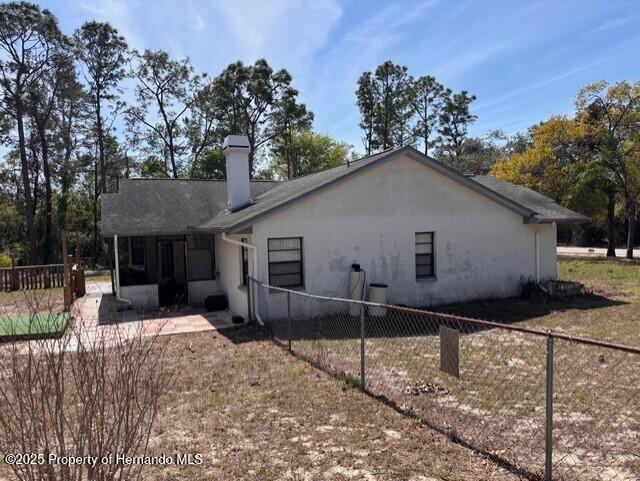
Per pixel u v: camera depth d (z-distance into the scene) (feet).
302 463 13.94
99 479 9.84
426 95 147.74
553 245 48.37
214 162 121.70
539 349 26.08
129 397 10.36
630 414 17.06
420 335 30.76
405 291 40.96
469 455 14.12
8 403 10.33
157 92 121.29
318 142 151.43
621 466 13.30
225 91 121.39
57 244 110.42
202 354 27.12
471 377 21.52
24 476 9.92
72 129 115.24
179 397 19.89
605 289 48.01
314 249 37.52
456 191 43.01
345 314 38.22
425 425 16.43
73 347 24.29
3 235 113.60
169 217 46.60
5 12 94.53
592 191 87.40
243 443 15.40
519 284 46.03
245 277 39.50
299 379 22.03
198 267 48.83
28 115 105.29
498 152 163.12
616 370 22.16
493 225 44.83
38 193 116.67
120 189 53.11
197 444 15.35
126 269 47.83
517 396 18.95
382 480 12.83
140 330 17.70
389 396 19.39
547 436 12.43
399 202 40.57
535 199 54.95
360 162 42.98
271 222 35.99
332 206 38.06
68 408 13.94
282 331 32.96
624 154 86.22
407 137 148.66
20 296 55.01
